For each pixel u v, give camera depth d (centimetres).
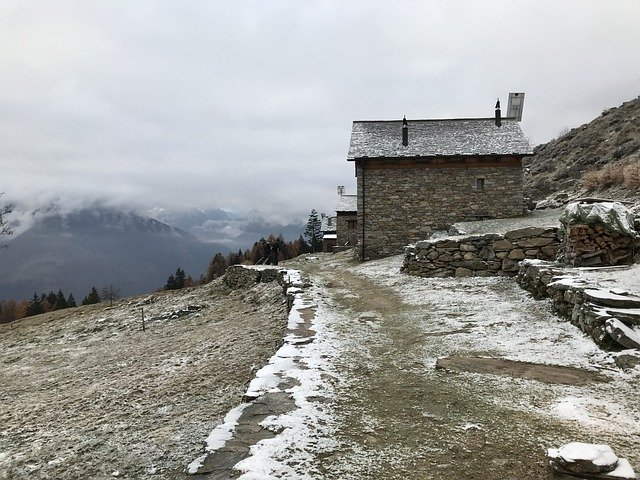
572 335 855
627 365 672
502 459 439
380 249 2806
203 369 980
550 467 420
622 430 498
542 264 1296
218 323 1650
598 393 605
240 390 763
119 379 1099
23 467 588
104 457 563
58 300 8044
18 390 1225
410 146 2869
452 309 1194
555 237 1558
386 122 3203
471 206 2736
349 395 616
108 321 2294
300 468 413
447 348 855
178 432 609
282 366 729
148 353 1388
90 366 1382
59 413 877
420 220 2773
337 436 487
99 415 796
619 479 388
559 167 4034
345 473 410
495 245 1633
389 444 471
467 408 568
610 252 1237
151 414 733
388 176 2797
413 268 1809
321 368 727
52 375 1364
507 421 527
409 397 610
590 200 1323
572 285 956
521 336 895
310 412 543
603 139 3941
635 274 1055
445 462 434
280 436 472
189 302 2375
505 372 700
